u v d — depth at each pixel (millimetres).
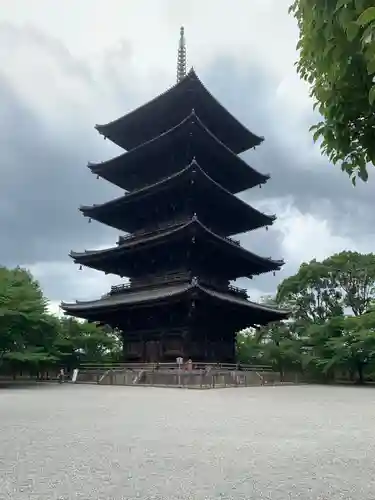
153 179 47344
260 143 50562
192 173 38562
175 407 18797
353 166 6262
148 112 45438
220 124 47125
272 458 8672
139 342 43000
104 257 44688
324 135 6219
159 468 7668
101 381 41125
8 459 8336
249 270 48031
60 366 52812
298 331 63875
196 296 36250
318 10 5117
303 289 66125
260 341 68812
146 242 40969
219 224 47156
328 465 8117
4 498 5891
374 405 21219
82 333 57750
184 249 41031
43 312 47469
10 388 33938
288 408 19125
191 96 43031
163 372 35656
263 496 6074
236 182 49312
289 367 55750
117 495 6047
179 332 40000
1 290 41844
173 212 44188
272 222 48250
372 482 6938
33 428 12500
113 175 48312
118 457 8547
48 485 6555
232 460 8406
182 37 56125
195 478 7035
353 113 5973
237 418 15164
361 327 49531
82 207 46469
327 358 52969
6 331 41406
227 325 44031
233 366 41531
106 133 48562
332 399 25094
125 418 14930
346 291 64438
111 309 41844
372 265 60594
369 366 52562
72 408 18281
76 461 8188
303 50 6098
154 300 38000
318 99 6133
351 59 5484
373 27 4012
